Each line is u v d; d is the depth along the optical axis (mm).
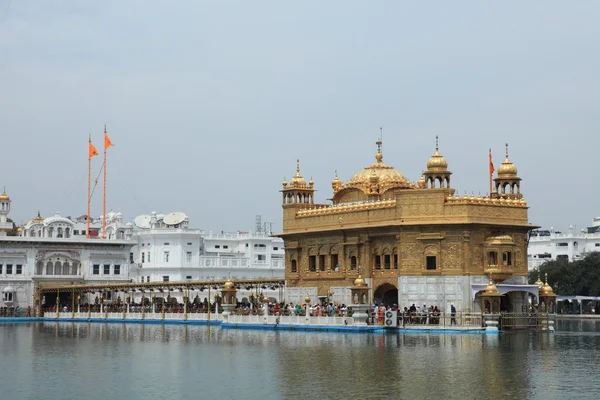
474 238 83062
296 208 100062
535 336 76312
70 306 131125
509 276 83438
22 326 107188
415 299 84062
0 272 131125
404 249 84938
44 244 134375
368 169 99438
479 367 52344
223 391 45031
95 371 53562
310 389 45000
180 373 52062
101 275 138000
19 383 48531
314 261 97438
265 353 62125
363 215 90188
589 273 145750
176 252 158000
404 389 44500
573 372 50062
